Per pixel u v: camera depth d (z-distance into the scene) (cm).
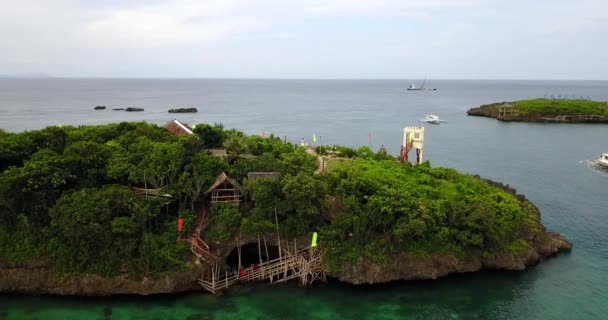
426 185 6694
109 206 5278
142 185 5981
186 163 6297
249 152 7319
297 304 5119
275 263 5738
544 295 5347
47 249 5200
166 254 5253
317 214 5728
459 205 5956
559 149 13925
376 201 5600
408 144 8675
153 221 5559
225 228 5678
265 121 19388
